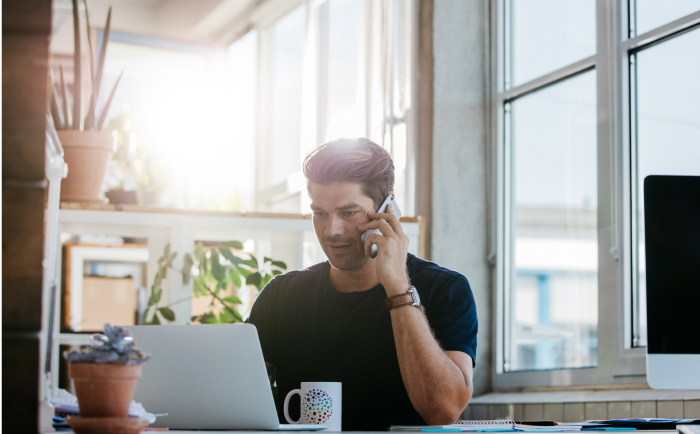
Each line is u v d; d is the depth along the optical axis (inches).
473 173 130.4
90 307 129.2
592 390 105.2
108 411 34.8
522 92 125.7
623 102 104.3
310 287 69.7
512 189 128.6
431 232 126.2
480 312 128.0
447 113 129.6
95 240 131.4
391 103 135.9
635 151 103.2
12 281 28.1
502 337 127.1
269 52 209.8
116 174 126.9
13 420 27.5
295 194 184.1
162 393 48.7
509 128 130.1
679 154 95.2
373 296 66.6
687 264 52.2
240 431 45.1
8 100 29.0
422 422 63.4
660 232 52.4
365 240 62.6
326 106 169.0
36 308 28.2
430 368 56.3
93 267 130.5
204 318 99.5
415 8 132.6
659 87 99.2
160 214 98.1
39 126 29.1
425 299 65.4
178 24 234.1
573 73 115.0
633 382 98.8
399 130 133.0
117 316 130.6
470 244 128.7
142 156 132.6
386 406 63.3
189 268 98.0
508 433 43.5
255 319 70.6
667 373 51.2
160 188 131.5
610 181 105.3
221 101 227.0
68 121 106.8
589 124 111.7
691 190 52.9
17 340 27.9
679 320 51.6
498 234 128.2
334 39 167.2
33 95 29.2
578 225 112.4
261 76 209.6
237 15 217.9
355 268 65.4
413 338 57.3
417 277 66.9
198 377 48.4
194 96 225.6
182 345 48.6
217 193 215.3
